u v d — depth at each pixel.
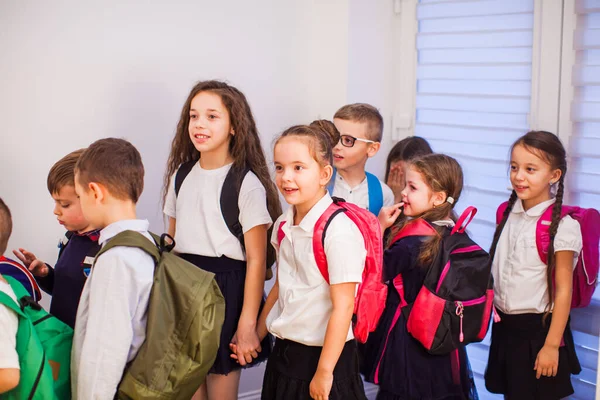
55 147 2.13
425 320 1.78
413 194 1.89
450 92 2.41
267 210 1.86
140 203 2.28
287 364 1.68
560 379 1.95
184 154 1.99
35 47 2.06
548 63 2.12
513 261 1.96
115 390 1.42
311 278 1.63
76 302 1.71
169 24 2.26
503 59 2.24
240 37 2.39
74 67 2.12
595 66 2.02
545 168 1.90
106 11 2.15
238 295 1.87
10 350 1.36
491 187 2.31
